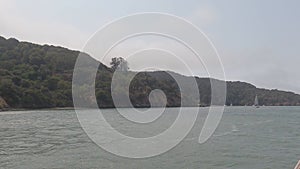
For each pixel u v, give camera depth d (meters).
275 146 33.34
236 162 25.00
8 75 105.25
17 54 123.19
